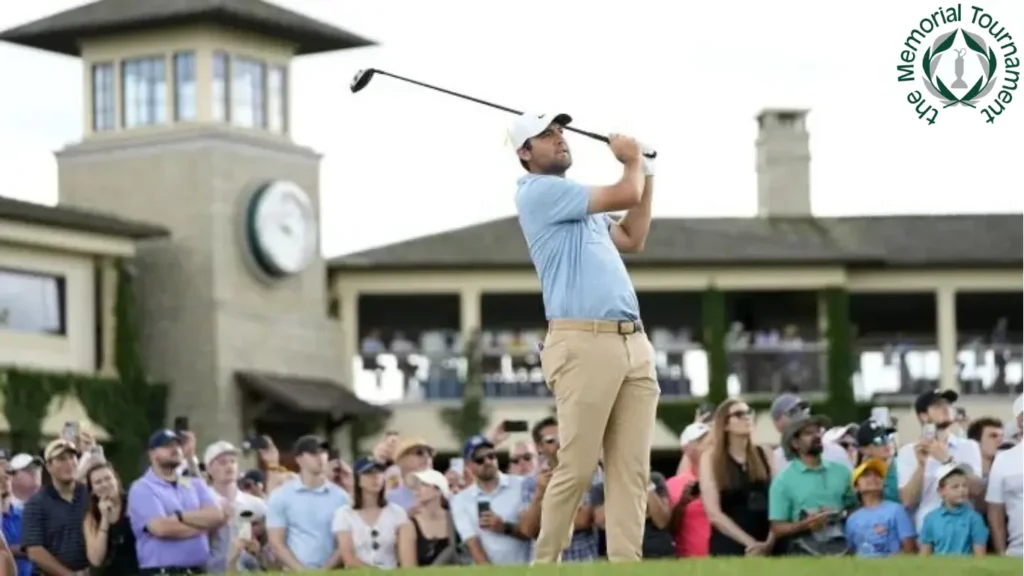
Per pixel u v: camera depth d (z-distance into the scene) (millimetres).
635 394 15172
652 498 20875
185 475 21344
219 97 55312
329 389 57219
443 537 21500
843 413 61719
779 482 20094
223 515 20922
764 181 67188
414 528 21484
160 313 54719
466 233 63281
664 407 61094
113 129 56188
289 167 56688
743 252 62219
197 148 54625
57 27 55625
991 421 23125
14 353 49906
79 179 56219
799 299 65688
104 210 55875
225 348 54281
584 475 15070
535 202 15070
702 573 12898
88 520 20562
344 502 21688
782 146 67312
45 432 50156
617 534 15164
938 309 63281
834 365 61844
